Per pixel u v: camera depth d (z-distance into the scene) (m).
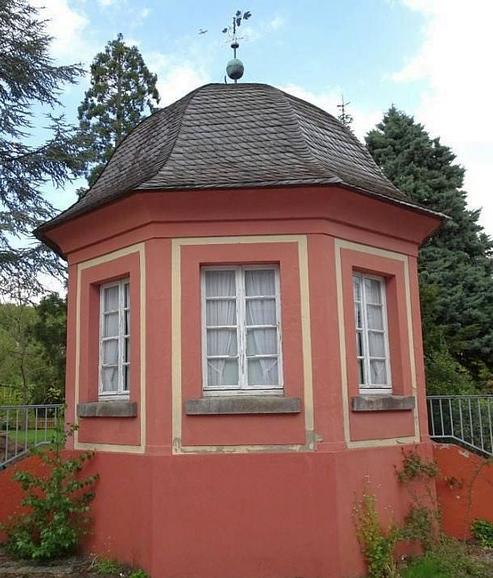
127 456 7.26
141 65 24.89
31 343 25.00
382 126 20.62
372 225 7.98
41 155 17.31
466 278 17.77
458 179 19.55
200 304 7.26
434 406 9.79
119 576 6.77
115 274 7.95
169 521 6.70
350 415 7.20
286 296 7.19
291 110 8.60
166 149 8.16
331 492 6.71
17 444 9.65
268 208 7.31
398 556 7.28
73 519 7.64
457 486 8.63
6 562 7.45
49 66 17.31
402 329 8.22
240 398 6.93
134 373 7.39
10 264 17.19
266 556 6.62
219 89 9.15
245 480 6.77
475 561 7.36
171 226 7.35
